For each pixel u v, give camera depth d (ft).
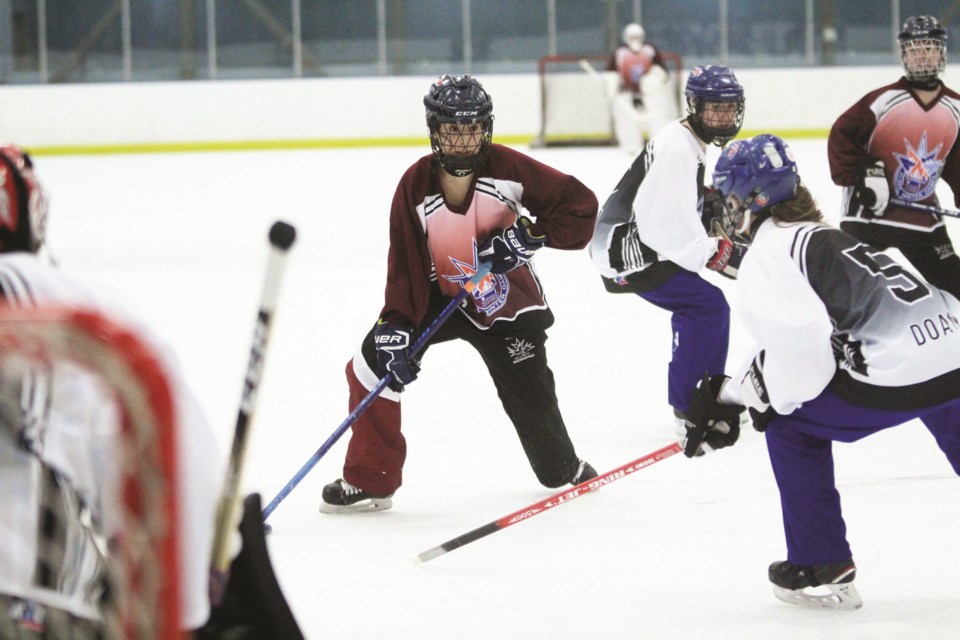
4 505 18.45
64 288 19.17
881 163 56.44
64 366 17.56
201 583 18.83
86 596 18.92
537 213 42.16
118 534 17.71
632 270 51.90
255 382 20.70
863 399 31.86
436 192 41.57
